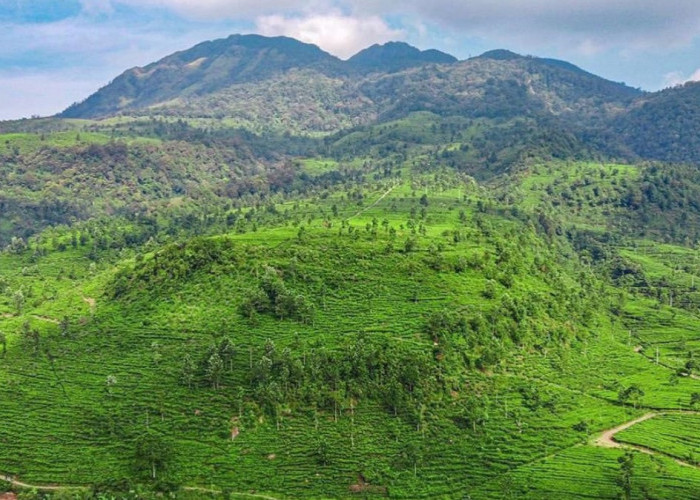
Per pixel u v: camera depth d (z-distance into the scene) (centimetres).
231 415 13662
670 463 13200
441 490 12388
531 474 12744
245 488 12306
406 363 14850
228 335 15725
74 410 14038
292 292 16762
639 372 17800
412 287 17912
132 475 12525
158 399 14112
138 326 16638
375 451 13138
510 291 18988
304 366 14588
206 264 18425
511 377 15762
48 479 12481
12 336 17275
